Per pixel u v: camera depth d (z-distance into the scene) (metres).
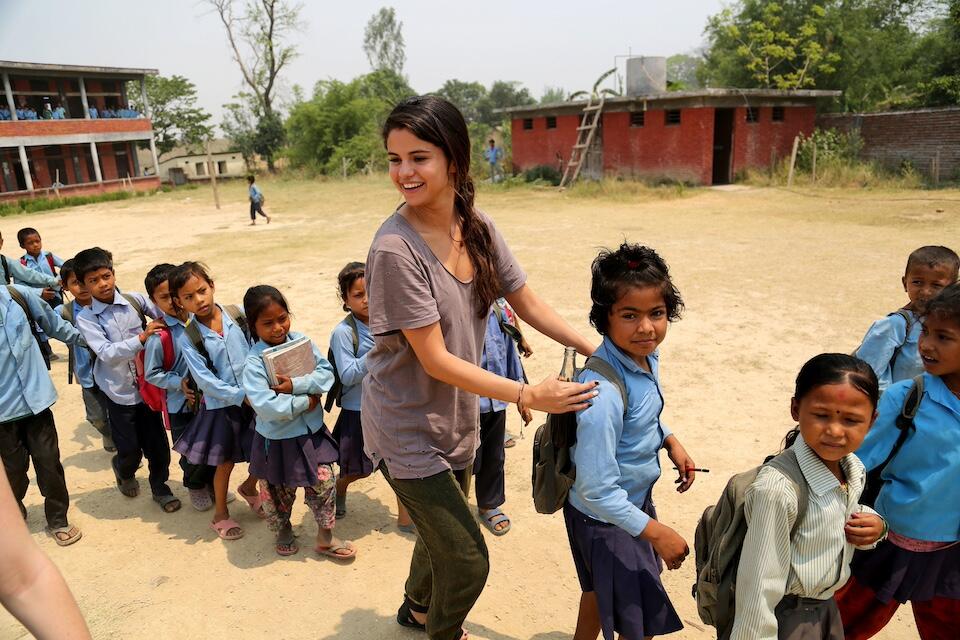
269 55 46.28
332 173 36.69
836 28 26.94
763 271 9.73
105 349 4.09
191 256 13.58
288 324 3.61
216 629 3.21
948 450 2.21
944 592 2.38
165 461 4.39
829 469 2.09
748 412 5.26
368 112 38.44
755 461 4.53
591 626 2.75
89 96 37.12
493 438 3.90
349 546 3.75
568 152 24.39
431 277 2.30
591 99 22.78
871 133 21.36
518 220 16.41
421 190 2.23
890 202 16.11
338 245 14.05
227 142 52.69
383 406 2.46
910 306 3.12
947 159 19.47
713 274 9.66
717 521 2.25
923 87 25.05
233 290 10.12
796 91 20.97
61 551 3.91
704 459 4.58
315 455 3.60
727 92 19.94
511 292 2.71
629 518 2.28
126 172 38.47
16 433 3.88
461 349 2.45
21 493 4.00
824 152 20.86
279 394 3.46
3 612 3.43
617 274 2.28
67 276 4.86
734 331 7.14
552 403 2.16
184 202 28.27
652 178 21.89
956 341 2.16
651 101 21.25
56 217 25.19
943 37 25.70
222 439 3.87
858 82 27.50
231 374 3.84
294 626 3.23
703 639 3.04
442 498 2.48
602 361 2.39
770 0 28.83
